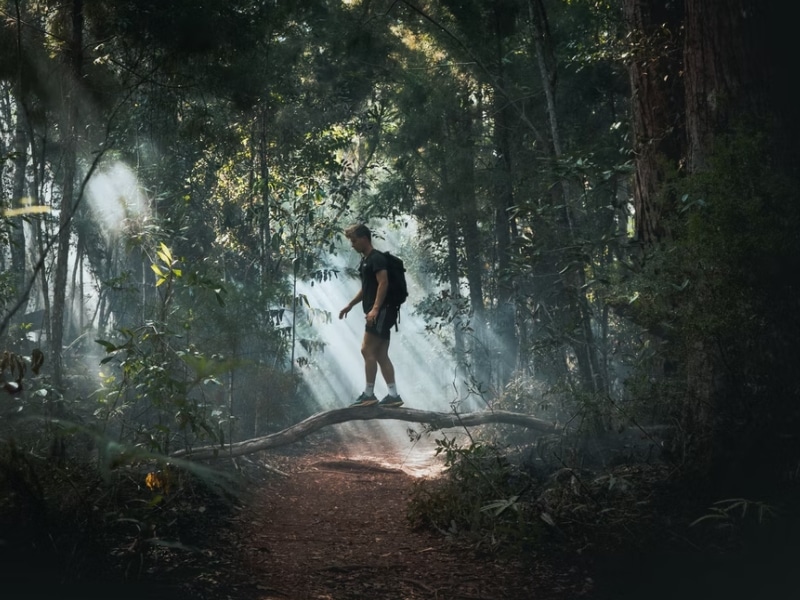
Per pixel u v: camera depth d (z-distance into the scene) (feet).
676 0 29.78
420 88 53.11
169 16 27.68
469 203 53.98
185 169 45.96
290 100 50.39
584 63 40.55
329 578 17.51
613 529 18.62
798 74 21.50
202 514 21.47
